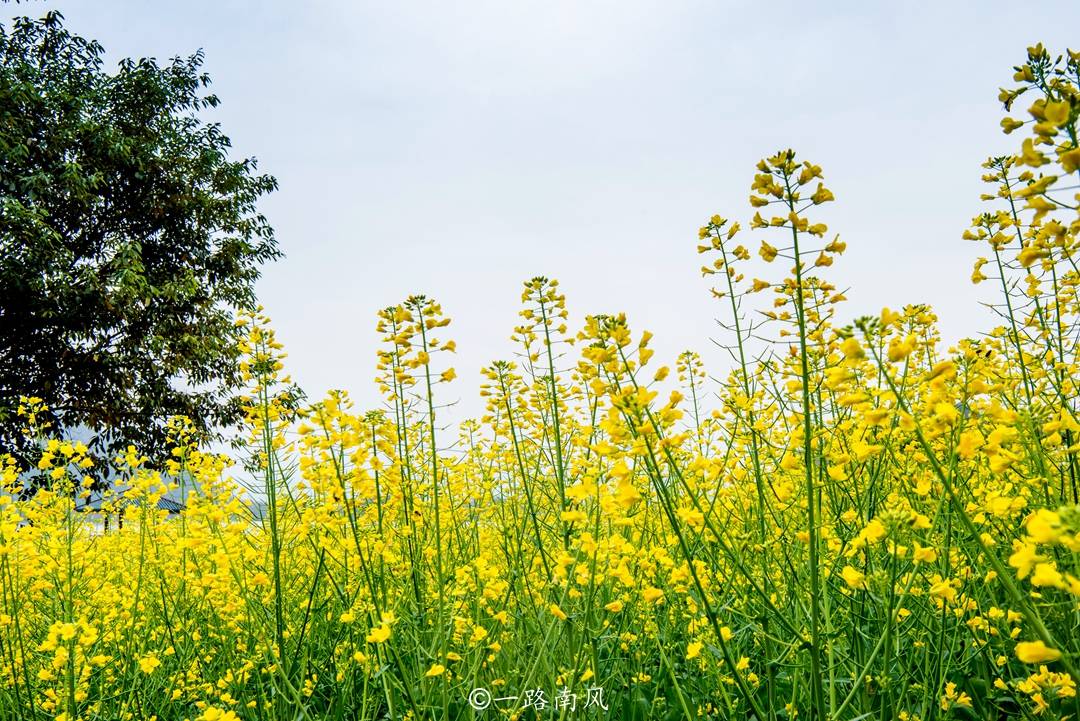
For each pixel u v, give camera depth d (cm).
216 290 1858
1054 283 347
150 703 386
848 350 200
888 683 255
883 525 228
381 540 359
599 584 319
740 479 386
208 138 1958
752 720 321
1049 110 172
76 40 1827
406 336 344
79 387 1548
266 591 376
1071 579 141
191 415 1642
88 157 1661
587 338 345
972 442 207
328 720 344
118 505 534
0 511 365
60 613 387
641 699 330
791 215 250
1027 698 292
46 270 1441
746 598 324
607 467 322
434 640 309
